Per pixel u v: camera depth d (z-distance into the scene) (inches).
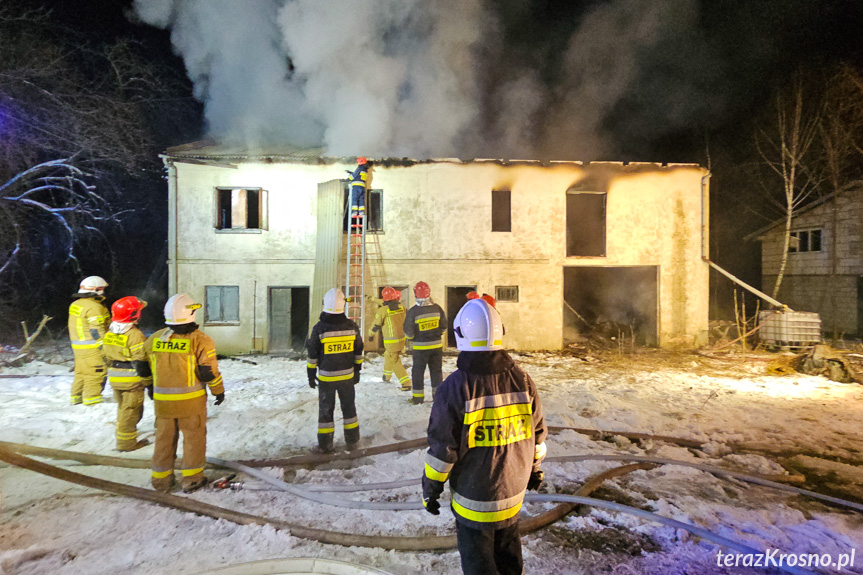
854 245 641.0
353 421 214.4
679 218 550.6
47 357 466.3
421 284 291.4
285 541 137.2
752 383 372.5
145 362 175.6
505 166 534.6
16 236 633.0
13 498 164.6
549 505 163.5
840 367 384.8
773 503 170.7
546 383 370.0
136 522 147.8
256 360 479.2
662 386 360.8
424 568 127.4
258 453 215.0
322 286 505.0
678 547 140.3
